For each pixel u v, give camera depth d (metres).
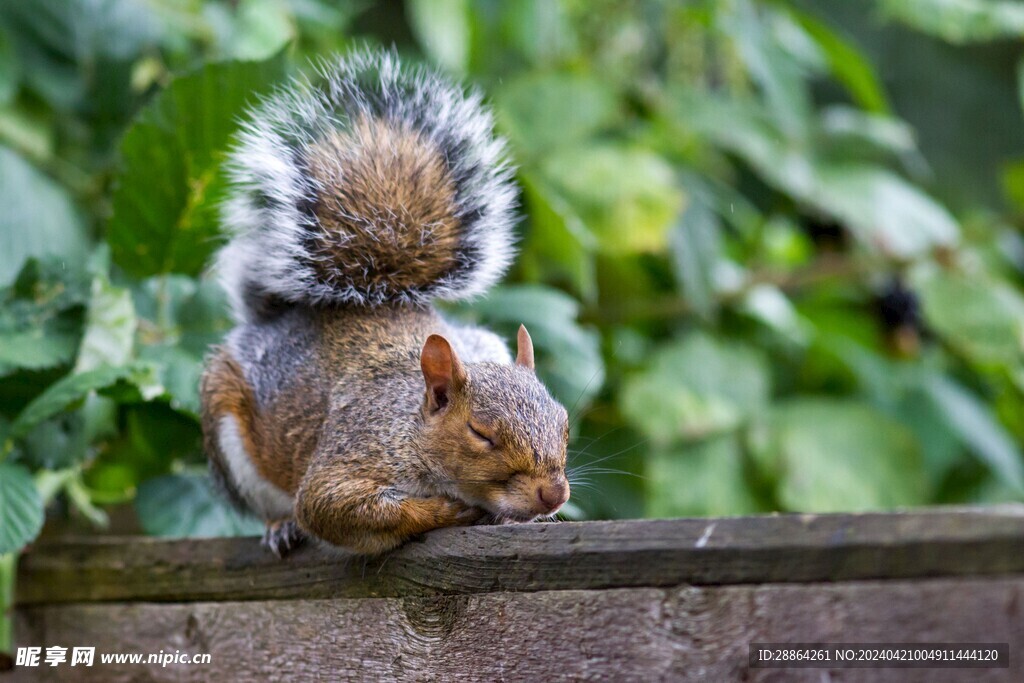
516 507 2.18
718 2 2.60
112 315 2.32
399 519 2.17
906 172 3.68
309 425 2.23
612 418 2.56
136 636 2.26
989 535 2.02
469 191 2.27
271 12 2.54
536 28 2.60
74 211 2.47
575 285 2.51
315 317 2.27
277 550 2.22
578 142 2.56
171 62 2.54
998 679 2.02
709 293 2.56
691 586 2.08
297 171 2.26
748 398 2.56
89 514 2.37
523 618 2.12
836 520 2.05
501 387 2.20
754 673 2.06
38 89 2.47
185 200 2.35
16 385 2.29
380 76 2.29
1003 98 3.90
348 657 2.19
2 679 2.30
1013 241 3.12
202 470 2.37
